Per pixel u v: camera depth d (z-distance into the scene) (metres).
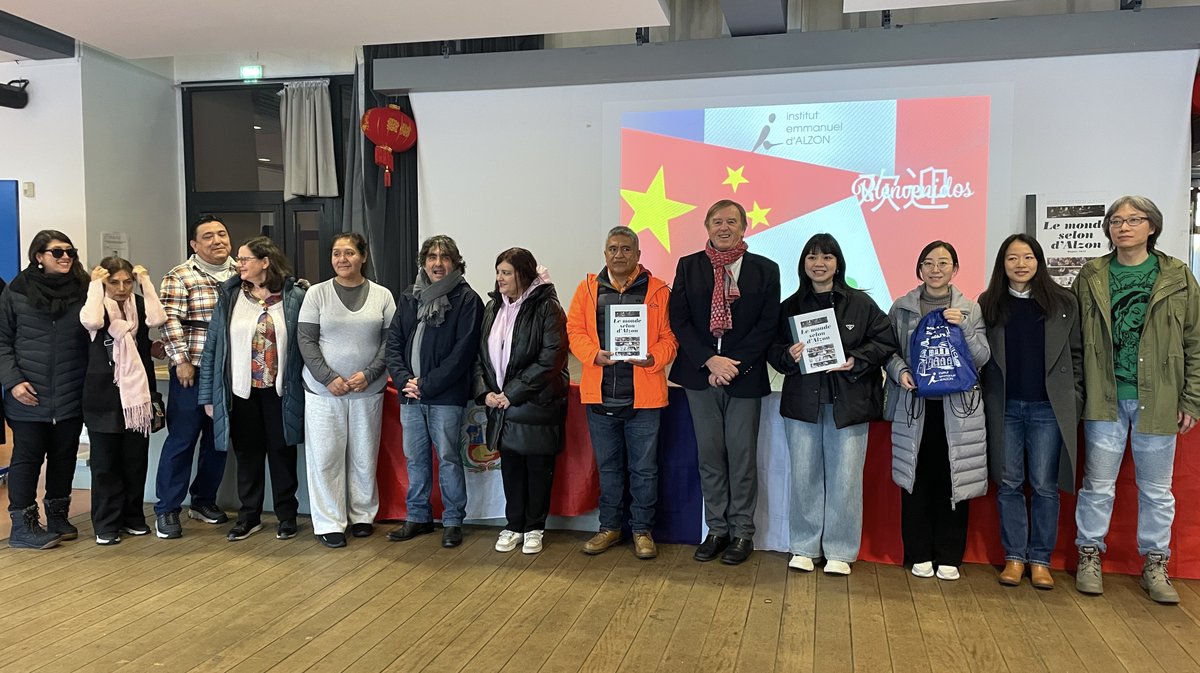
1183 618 2.69
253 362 3.49
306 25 4.30
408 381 3.40
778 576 3.11
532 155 5.39
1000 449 2.95
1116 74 4.48
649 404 3.19
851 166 4.88
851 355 2.99
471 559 3.31
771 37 4.74
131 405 3.46
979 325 2.93
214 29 4.39
